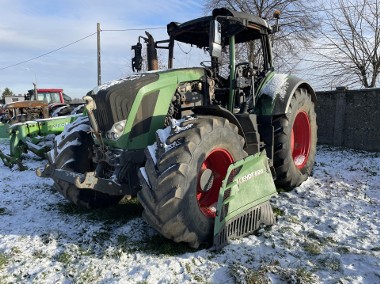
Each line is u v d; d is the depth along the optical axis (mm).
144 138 3666
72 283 2771
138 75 3926
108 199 4449
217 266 2924
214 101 4422
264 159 3721
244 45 8203
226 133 3439
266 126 4555
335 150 7711
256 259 3041
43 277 2869
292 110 4770
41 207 4539
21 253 3254
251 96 4535
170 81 3857
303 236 3471
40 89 16062
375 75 10703
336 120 8117
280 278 2742
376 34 10531
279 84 4746
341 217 3938
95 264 3010
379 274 2773
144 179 3090
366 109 7508
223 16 3930
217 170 3600
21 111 13055
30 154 8641
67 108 11805
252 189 3523
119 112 3523
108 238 3516
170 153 3025
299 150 5367
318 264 2949
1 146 10789
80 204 4270
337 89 8016
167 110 3803
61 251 3279
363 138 7605
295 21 12586
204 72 4281
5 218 4180
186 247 3254
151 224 3076
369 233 3523
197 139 3133
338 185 5090
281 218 3924
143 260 3051
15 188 5504
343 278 2711
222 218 3223
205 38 5039
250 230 3506
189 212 3043
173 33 4863
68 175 3521
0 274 2934
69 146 4184
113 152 3646
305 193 4781
